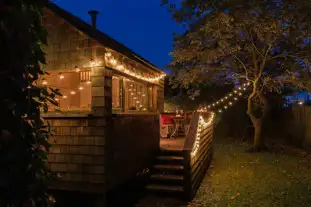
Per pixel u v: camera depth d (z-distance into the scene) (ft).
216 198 22.84
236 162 34.76
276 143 46.73
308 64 35.45
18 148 6.00
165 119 40.22
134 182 22.58
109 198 19.12
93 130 18.75
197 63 42.60
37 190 6.81
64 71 19.83
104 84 18.53
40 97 7.00
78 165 19.06
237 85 47.52
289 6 30.73
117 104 23.71
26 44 6.17
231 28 33.53
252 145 45.91
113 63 19.77
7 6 5.62
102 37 19.13
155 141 28.45
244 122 54.60
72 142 19.27
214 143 49.08
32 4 6.66
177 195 23.11
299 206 20.52
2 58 5.71
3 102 5.69
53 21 19.94
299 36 32.32
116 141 19.94
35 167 6.69
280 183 25.88
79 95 23.61
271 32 33.37
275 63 41.63
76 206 19.49
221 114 55.77
